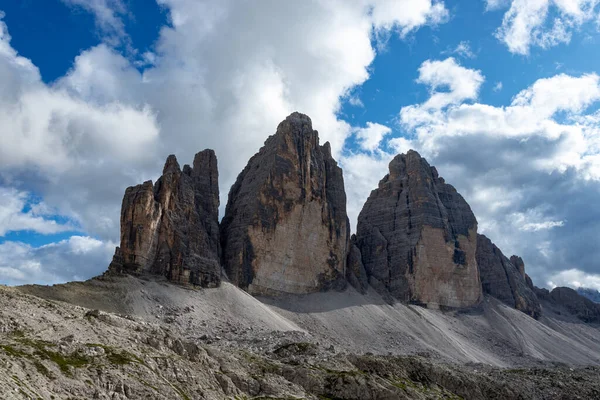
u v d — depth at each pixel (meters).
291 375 180.25
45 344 121.25
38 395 98.75
